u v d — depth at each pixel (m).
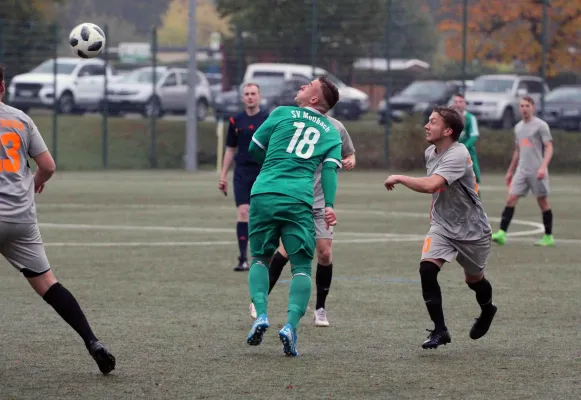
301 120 20.94
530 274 32.88
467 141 43.69
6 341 21.67
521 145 41.12
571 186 76.75
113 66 135.12
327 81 21.34
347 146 23.86
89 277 31.33
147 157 98.88
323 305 23.97
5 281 30.36
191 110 92.44
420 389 17.72
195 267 33.81
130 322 24.00
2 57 99.69
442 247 20.94
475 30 105.56
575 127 101.44
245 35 102.06
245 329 23.28
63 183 75.44
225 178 33.69
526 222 50.62
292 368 19.34
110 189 69.50
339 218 51.50
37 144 18.70
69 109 107.19
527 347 21.55
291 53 100.62
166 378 18.44
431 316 20.69
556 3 101.88
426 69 105.38
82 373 18.81
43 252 18.73
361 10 100.31
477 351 21.09
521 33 103.88
